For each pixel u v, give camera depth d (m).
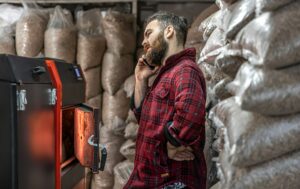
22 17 2.66
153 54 1.52
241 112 1.05
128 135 2.54
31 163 1.17
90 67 2.70
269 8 0.95
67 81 1.48
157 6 3.06
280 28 0.93
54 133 1.36
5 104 1.06
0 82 1.07
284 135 0.98
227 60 1.20
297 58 0.95
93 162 1.67
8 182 1.08
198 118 1.30
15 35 2.71
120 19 2.71
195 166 1.45
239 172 1.01
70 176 1.60
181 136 1.30
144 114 1.50
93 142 1.64
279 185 1.00
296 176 1.00
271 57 0.92
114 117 2.70
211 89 1.62
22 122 1.09
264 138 0.97
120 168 2.57
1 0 2.82
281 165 1.00
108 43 2.71
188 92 1.31
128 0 2.90
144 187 1.45
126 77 2.74
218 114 1.24
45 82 1.27
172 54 1.49
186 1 3.01
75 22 2.90
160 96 1.43
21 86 1.08
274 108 0.96
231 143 1.01
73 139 1.82
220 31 1.54
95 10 2.84
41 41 2.66
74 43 2.68
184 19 1.55
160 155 1.42
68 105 1.52
